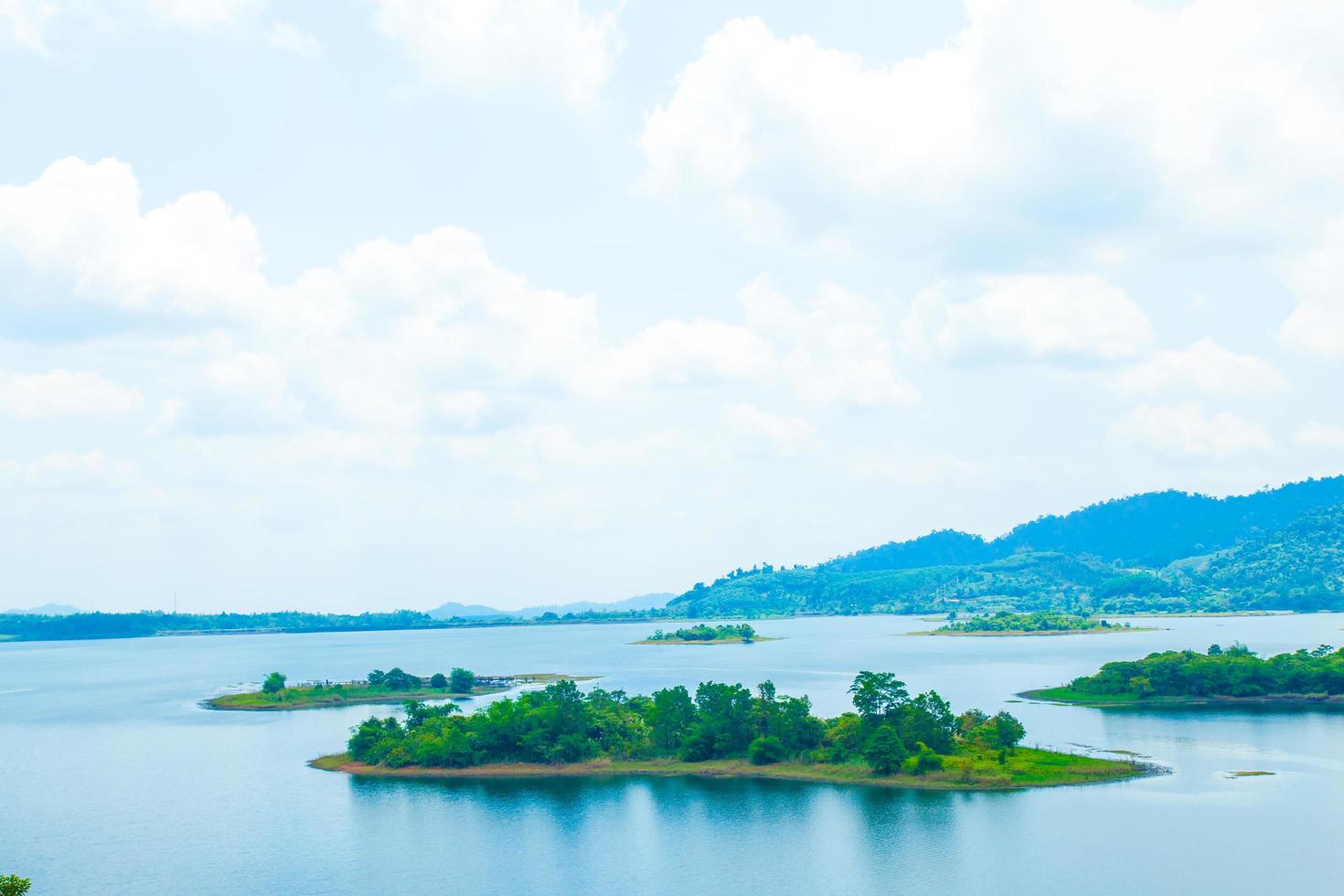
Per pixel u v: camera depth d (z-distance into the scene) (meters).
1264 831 197.75
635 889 179.38
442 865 194.38
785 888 177.00
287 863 197.38
